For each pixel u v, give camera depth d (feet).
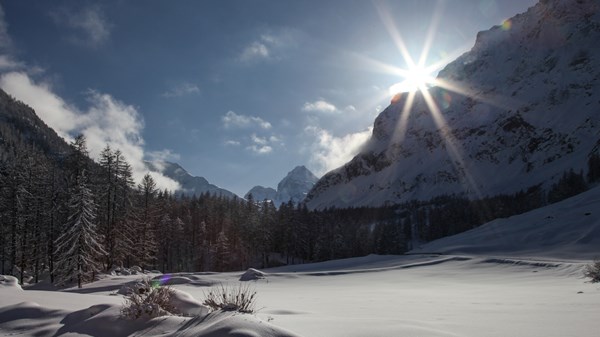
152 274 151.64
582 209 224.74
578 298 42.37
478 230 276.82
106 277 129.80
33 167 147.74
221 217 302.45
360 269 147.43
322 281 116.26
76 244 105.81
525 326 23.53
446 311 33.94
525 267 118.21
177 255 252.42
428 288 79.87
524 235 212.84
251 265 266.16
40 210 140.05
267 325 18.34
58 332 25.57
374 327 21.94
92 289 102.37
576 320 25.39
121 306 27.22
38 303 33.81
